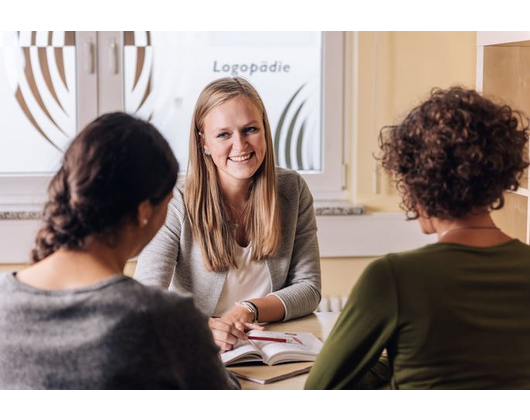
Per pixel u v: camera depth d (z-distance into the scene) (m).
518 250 1.25
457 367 1.19
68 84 3.07
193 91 3.12
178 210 2.12
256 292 2.15
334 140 3.19
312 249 2.23
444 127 1.21
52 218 1.16
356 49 3.09
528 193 2.49
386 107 3.10
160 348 1.14
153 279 2.03
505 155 1.23
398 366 1.23
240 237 2.13
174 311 1.17
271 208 2.10
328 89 3.16
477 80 2.72
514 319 1.20
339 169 3.20
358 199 3.16
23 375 1.13
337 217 3.11
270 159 2.09
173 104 3.12
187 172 2.13
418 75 3.10
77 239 1.16
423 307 1.19
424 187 1.23
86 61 3.04
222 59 3.12
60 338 1.12
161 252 2.08
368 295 1.22
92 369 1.11
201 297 2.12
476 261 1.22
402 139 1.26
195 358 1.19
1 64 3.04
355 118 3.13
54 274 1.17
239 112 2.01
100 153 1.15
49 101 3.07
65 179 1.16
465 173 1.20
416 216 1.30
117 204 1.15
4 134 3.06
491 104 1.25
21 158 3.08
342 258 3.17
